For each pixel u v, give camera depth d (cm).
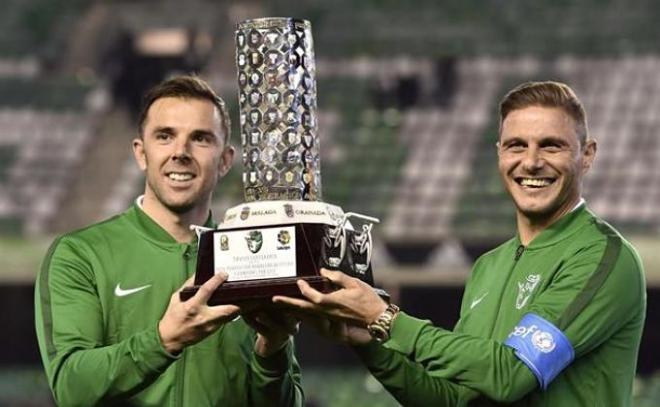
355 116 2789
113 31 3144
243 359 707
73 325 681
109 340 695
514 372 637
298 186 655
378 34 2986
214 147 695
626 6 2959
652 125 2617
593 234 665
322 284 616
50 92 2983
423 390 687
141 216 711
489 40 2930
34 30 3173
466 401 683
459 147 2667
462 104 2794
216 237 627
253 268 621
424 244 2466
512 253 695
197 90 695
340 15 3084
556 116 662
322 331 664
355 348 681
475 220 2467
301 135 658
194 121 690
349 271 640
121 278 700
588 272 653
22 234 2631
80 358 662
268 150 656
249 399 711
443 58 2898
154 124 691
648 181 2489
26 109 2936
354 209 2544
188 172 690
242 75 664
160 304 699
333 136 2738
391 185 2591
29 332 2725
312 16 3103
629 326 665
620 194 2470
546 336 641
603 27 2912
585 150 676
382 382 684
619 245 661
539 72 2834
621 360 665
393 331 646
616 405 663
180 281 703
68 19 3203
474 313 697
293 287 615
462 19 3000
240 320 712
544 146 663
